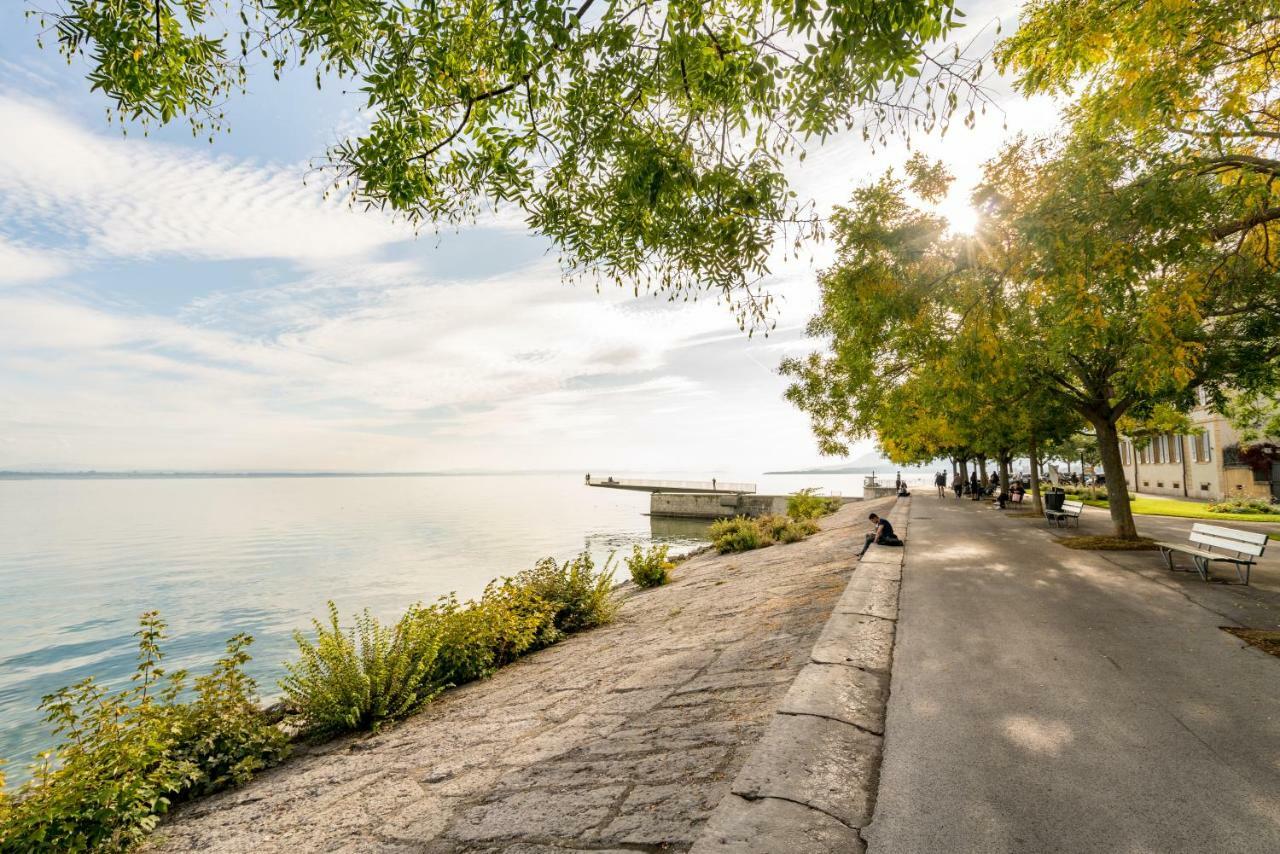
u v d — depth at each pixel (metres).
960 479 45.03
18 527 74.56
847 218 9.36
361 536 59.56
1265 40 6.49
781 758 4.13
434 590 30.84
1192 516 22.70
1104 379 13.89
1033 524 20.55
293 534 62.59
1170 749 4.26
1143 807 3.54
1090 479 59.41
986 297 7.94
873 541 15.05
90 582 35.06
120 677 18.61
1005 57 7.41
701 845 3.17
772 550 21.47
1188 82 6.22
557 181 4.69
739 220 4.34
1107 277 6.51
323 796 5.86
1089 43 6.60
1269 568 11.07
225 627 24.06
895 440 24.14
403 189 4.54
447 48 4.20
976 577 10.74
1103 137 7.06
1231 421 22.30
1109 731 4.55
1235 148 7.27
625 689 7.10
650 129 4.68
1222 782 3.82
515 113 4.68
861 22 3.38
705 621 10.46
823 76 3.74
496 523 73.94
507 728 6.70
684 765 4.56
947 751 4.27
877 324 9.18
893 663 6.21
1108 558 12.41
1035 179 7.80
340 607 27.20
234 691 7.35
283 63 4.06
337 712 7.87
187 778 6.38
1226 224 6.59
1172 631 7.13
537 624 11.10
